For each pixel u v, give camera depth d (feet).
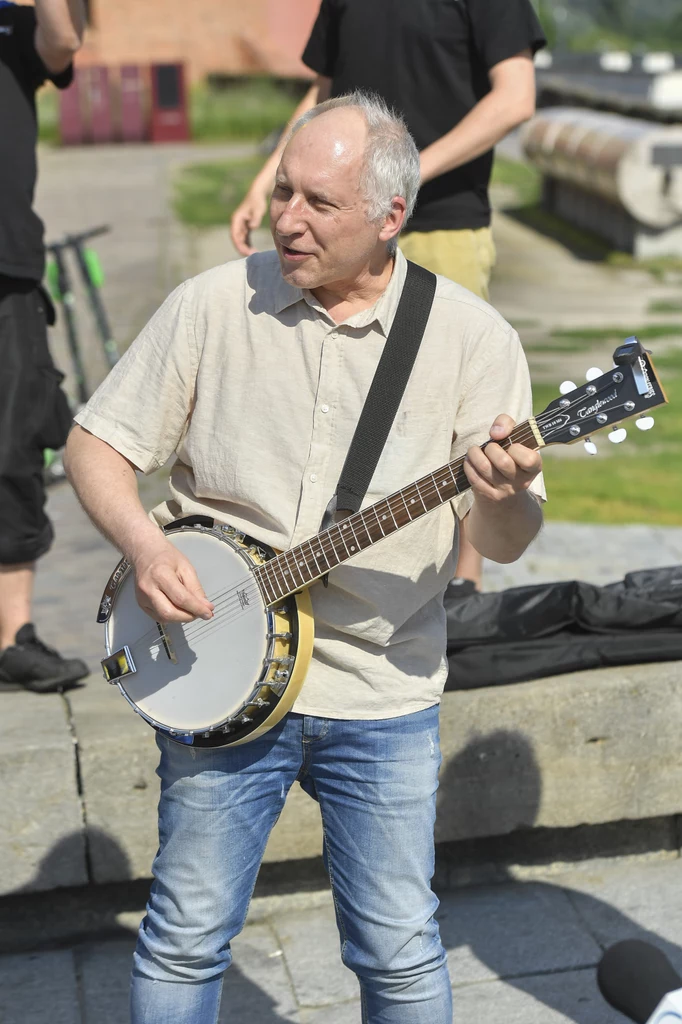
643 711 28.14
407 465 18.47
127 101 218.79
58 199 143.95
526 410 18.89
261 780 19.13
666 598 29.86
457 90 29.66
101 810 26.55
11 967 26.66
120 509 18.97
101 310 62.18
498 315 18.92
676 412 71.31
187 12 259.39
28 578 30.19
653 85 184.14
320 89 32.30
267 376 18.71
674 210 118.32
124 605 19.65
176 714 18.90
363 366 18.44
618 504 54.90
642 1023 11.43
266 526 19.02
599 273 115.75
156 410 19.51
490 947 26.86
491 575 45.65
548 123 144.46
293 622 18.48
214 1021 19.63
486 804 27.94
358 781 18.76
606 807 28.55
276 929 27.81
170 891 19.03
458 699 27.45
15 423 29.45
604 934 27.17
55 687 29.22
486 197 31.42
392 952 18.69
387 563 18.60
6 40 29.17
